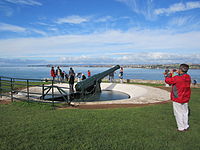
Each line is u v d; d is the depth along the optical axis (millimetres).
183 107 3957
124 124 4355
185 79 3826
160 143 3301
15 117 4984
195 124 4430
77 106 6832
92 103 7445
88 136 3572
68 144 3199
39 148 3039
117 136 3600
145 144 3246
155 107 6434
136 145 3205
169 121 4672
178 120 3979
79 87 9195
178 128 4008
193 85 14352
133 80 18469
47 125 4207
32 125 4211
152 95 9594
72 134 3660
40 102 6926
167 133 3803
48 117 4973
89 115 5184
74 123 4383
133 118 4895
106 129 3988
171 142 3357
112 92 13195
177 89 3908
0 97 8391
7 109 6051
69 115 5188
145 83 17344
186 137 3596
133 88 13211
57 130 3871
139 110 5895
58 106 6762
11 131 3797
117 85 14750
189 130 3998
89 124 4312
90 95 11680
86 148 3045
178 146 3191
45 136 3533
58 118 4848
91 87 11961
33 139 3395
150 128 4102
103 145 3180
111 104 7242
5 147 3039
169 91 11227
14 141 3289
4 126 4129
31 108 6242
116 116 5078
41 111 5789
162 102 7648
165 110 5922
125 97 11062
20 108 6230
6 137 3475
